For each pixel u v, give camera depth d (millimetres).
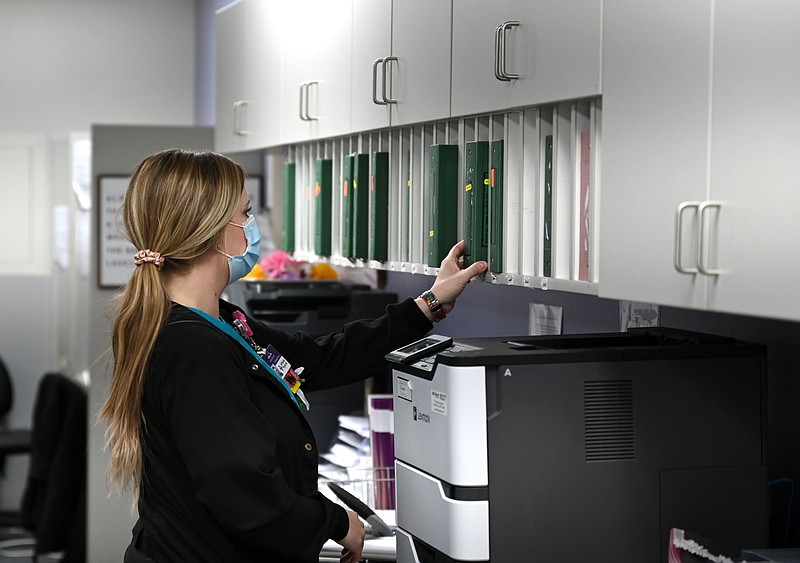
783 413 1973
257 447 1896
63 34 6461
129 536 4785
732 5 1464
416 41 2496
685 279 1562
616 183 1738
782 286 1370
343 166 3129
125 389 1979
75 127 6484
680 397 1839
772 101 1391
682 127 1569
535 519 1794
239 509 1866
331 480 2869
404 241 2805
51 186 6445
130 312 1992
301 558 1957
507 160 2221
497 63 2090
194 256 2035
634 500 1824
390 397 3143
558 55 1905
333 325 3801
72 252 6344
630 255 1697
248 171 5117
